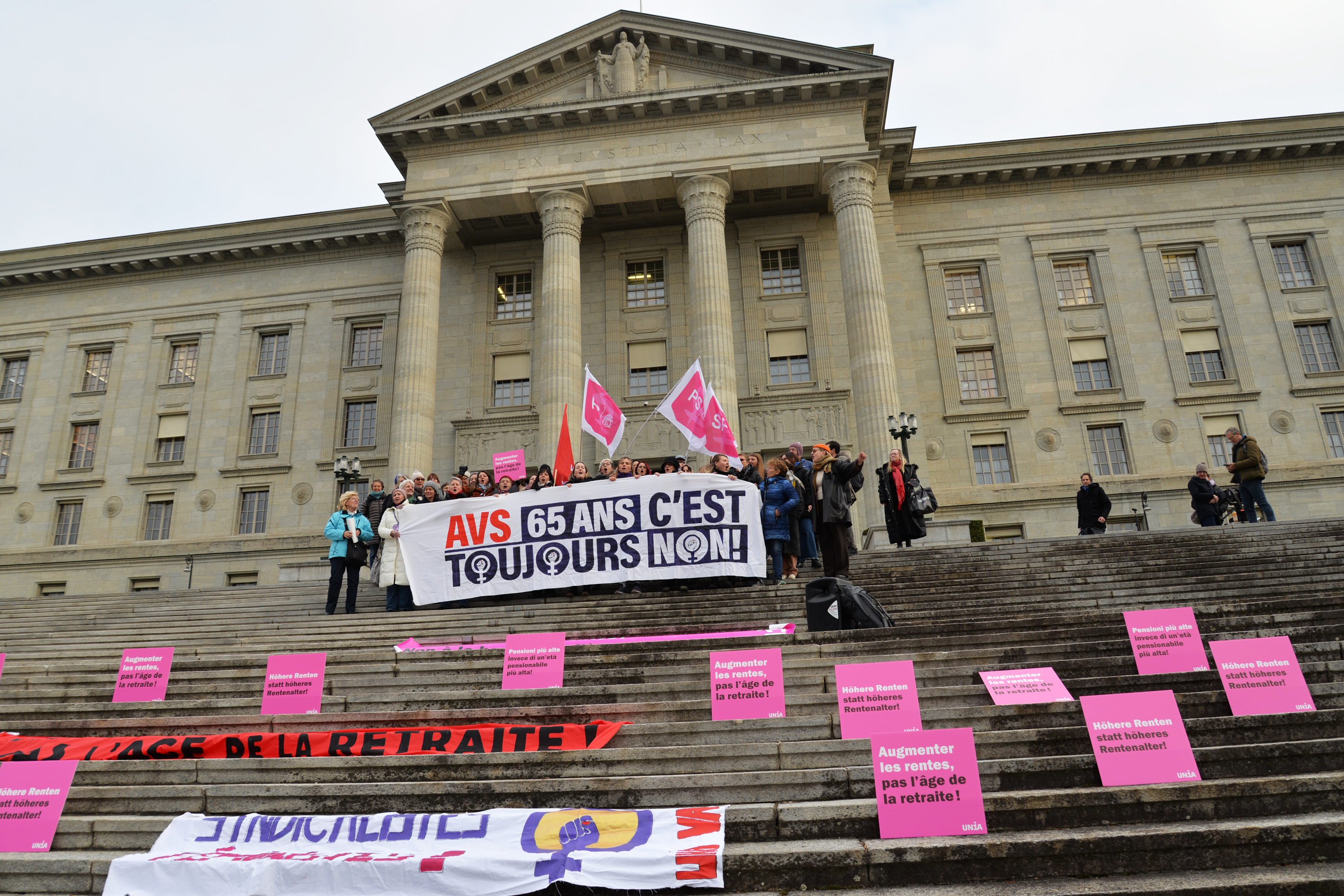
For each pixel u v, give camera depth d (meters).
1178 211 32.03
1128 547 15.19
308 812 6.44
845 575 10.95
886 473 16.89
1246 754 6.05
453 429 31.66
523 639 8.64
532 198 30.16
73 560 33.47
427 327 29.48
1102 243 32.03
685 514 13.03
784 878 5.21
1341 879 4.70
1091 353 31.22
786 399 30.08
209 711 8.58
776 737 6.96
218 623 13.95
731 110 29.78
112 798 6.70
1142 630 7.45
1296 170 32.00
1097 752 6.01
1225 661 6.77
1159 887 4.75
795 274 32.47
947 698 7.27
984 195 32.94
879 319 27.00
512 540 13.32
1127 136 32.25
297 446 33.72
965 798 5.54
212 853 5.78
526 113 29.89
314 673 8.41
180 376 35.97
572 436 27.67
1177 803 5.66
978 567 14.48
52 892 5.79
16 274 36.94
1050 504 29.39
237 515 33.53
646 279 33.16
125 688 9.22
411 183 30.70
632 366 31.94
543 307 28.86
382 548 14.31
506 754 6.81
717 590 12.69
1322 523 15.60
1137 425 30.08
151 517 34.28
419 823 5.76
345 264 35.84
